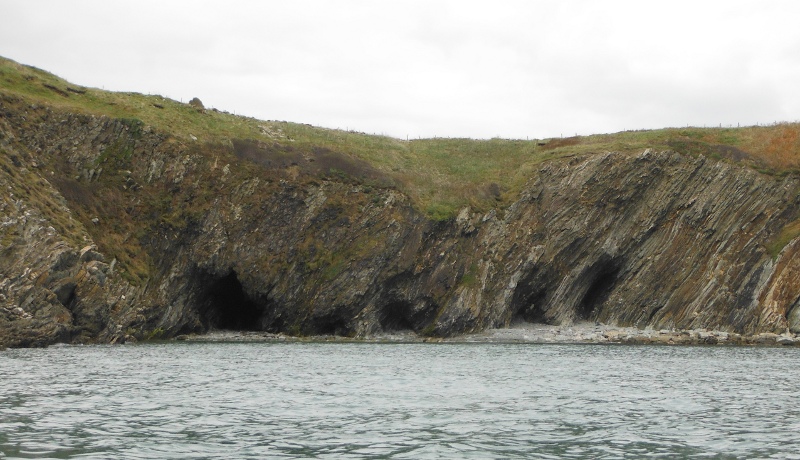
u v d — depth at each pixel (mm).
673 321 89750
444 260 88375
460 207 92562
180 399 33469
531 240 92625
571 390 38219
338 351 65062
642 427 27812
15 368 44875
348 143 106250
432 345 75312
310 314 84500
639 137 106188
